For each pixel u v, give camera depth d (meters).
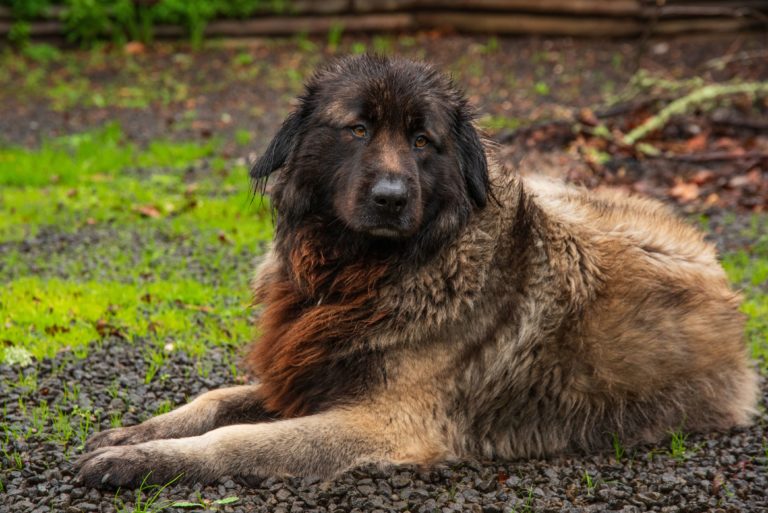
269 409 6.52
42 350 7.84
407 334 6.05
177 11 24.22
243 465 5.68
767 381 7.86
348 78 6.32
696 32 22.98
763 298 9.98
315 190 6.38
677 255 6.96
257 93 21.45
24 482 5.63
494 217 6.39
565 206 6.88
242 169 15.39
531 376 6.36
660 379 6.62
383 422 5.96
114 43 24.44
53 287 9.54
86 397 6.97
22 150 16.56
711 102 16.17
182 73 22.77
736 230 12.36
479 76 21.77
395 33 24.56
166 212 12.89
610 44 23.42
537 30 24.05
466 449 6.34
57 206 13.03
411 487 5.71
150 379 7.39
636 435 6.66
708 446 6.58
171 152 16.55
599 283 6.50
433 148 6.24
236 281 10.20
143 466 5.54
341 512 5.39
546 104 19.53
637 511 5.57
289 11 24.53
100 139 17.52
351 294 6.26
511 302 6.29
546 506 5.59
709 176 14.23
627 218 7.05
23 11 23.69
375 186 5.89
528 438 6.48
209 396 6.63
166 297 9.48
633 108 16.69
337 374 6.15
